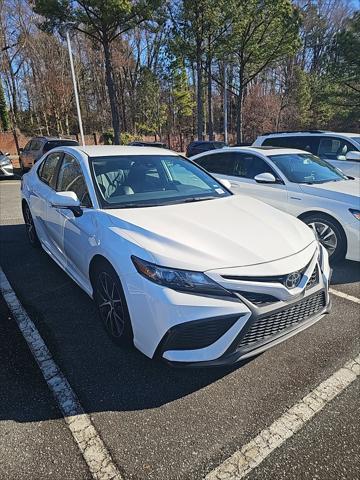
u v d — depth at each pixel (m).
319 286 2.59
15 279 4.17
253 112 37.94
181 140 34.31
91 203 3.08
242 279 2.22
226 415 2.21
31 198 4.67
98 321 3.25
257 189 5.31
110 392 2.39
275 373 2.59
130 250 2.42
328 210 4.53
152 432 2.08
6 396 2.33
